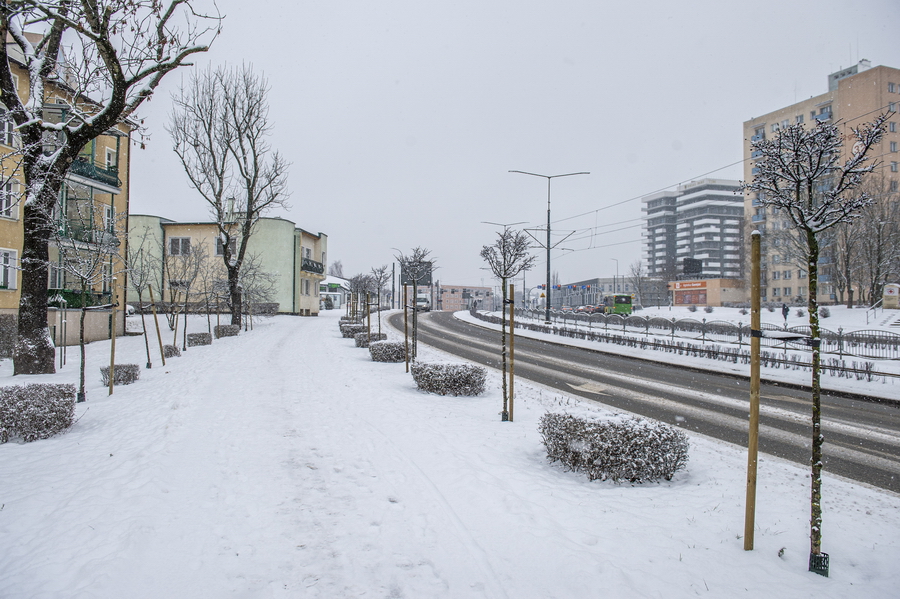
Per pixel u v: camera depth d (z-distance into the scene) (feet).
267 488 15.98
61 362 46.52
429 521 13.61
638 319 103.91
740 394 39.93
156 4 32.53
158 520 13.47
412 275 62.54
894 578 10.98
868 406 36.40
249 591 10.21
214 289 92.17
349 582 10.59
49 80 40.60
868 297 126.00
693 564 11.38
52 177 40.32
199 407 28.60
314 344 68.85
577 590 10.34
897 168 148.25
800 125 13.05
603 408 33.42
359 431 23.13
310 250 150.41
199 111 88.63
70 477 16.87
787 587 10.50
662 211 380.99
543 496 15.40
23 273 41.83
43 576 10.57
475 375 33.17
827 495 16.81
